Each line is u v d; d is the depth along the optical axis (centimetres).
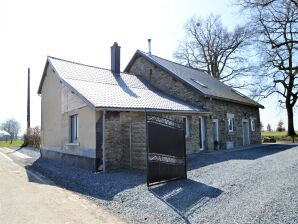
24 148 2525
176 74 1792
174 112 1352
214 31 3488
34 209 606
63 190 797
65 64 1551
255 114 2461
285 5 2195
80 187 840
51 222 525
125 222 529
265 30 2433
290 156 1284
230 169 970
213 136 1752
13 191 773
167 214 562
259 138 2483
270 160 1164
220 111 1833
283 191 666
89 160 1119
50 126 1584
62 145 1401
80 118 1215
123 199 679
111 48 1805
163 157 822
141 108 1161
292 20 2283
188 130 1538
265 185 731
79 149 1211
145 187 770
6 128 7356
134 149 1091
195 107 1617
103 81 1513
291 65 2688
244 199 622
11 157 1756
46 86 1672
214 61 3484
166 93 1819
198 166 1062
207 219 522
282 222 490
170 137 851
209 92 1727
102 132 1079
